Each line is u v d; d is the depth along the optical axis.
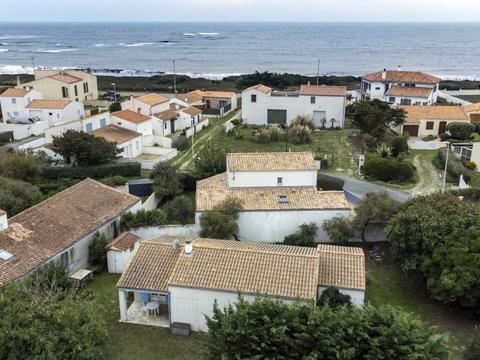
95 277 36.72
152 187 52.59
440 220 33.09
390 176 55.81
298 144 71.50
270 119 84.94
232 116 96.44
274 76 128.00
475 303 29.83
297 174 43.69
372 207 40.06
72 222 37.84
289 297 28.00
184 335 29.58
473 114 79.06
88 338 24.39
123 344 28.62
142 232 41.84
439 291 30.00
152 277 30.67
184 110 82.56
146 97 82.25
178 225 41.81
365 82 104.88
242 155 45.19
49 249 34.12
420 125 74.56
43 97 97.25
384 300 33.38
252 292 28.31
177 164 63.56
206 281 29.23
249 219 41.84
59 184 52.03
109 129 67.00
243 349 22.97
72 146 55.75
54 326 24.14
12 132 75.81
